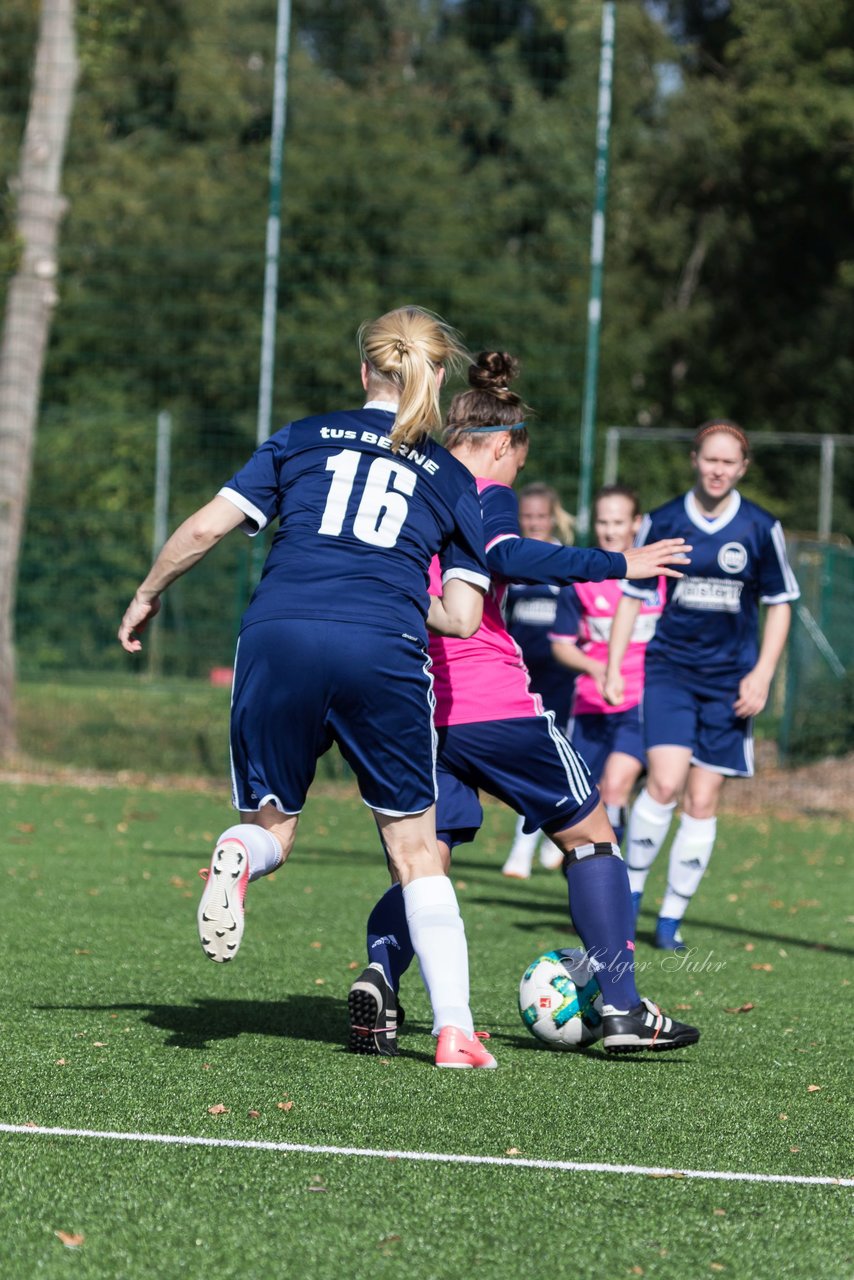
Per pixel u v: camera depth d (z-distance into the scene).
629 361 116.12
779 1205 9.69
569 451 73.31
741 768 21.05
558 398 72.12
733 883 28.03
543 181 90.25
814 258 131.50
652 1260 8.70
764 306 131.50
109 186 92.06
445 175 90.25
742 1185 10.07
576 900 13.91
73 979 16.97
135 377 91.62
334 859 29.61
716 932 22.39
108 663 63.47
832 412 127.69
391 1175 10.02
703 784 21.00
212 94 91.94
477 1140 10.91
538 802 13.95
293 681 12.27
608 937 13.81
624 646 21.36
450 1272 8.45
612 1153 10.70
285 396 89.12
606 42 44.66
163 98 94.19
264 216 90.06
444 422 14.77
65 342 91.62
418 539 12.68
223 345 90.62
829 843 34.53
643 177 124.94
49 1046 13.59
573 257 88.50
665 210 129.00
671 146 123.75
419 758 12.69
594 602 23.83
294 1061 13.27
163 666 60.59
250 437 90.06
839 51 116.44
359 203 88.19
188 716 49.50
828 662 54.34
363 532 12.52
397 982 14.02
